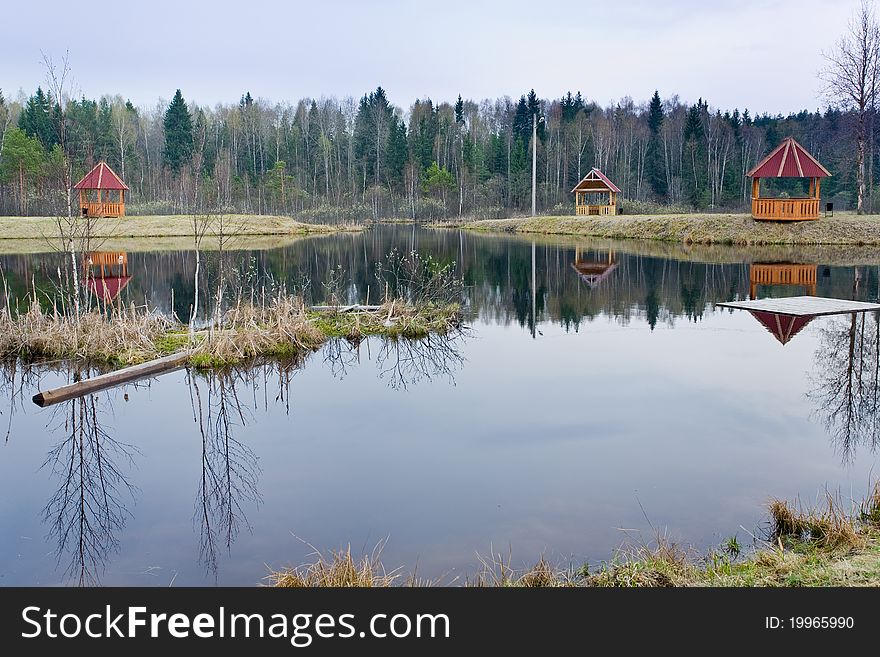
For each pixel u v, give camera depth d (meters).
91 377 12.65
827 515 6.36
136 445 9.28
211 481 8.09
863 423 9.49
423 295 19.27
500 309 19.45
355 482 7.91
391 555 6.26
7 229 43.69
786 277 24.16
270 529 6.86
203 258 32.44
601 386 11.61
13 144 53.25
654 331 16.05
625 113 89.06
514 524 6.79
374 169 86.75
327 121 95.31
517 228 54.81
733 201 68.00
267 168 85.12
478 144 91.94
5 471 8.49
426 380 12.23
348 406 10.81
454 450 8.82
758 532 6.46
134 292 22.42
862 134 37.94
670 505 7.09
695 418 9.86
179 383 12.23
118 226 46.72
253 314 15.17
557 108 93.38
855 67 37.84
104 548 6.58
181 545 6.61
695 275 25.28
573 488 7.57
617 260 30.92
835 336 14.86
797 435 9.08
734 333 15.55
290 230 52.12
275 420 10.20
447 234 51.41
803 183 77.81
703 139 74.00
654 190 77.19
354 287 23.56
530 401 10.84
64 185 19.95
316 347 14.73
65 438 9.60
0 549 6.57
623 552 6.16
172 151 73.38
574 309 19.20
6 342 13.92
